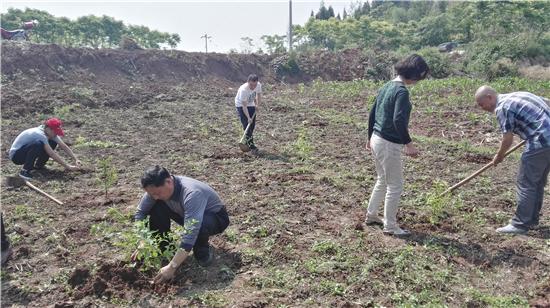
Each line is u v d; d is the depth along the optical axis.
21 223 6.16
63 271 4.90
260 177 8.16
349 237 5.73
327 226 6.07
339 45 41.97
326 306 4.32
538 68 25.88
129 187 7.71
